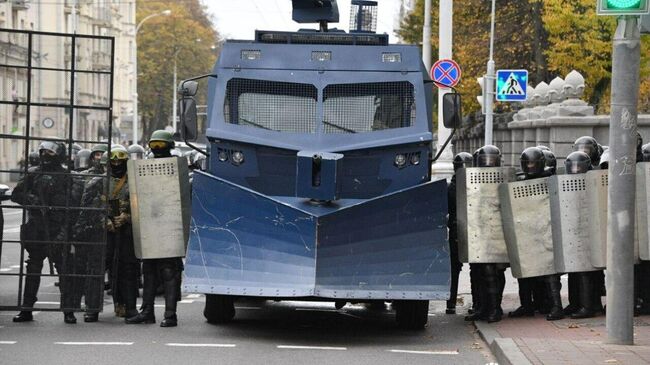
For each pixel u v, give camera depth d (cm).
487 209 2316
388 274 2052
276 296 2031
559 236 2250
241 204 2077
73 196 2336
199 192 2100
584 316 2286
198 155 3266
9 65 2327
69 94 2323
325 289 2019
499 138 8175
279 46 2286
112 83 2316
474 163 2353
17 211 2406
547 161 2352
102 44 2302
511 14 8538
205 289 2061
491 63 5178
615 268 1912
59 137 2333
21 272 2339
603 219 2206
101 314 2517
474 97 8562
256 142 2202
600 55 6731
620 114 1897
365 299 2080
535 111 6431
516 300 2780
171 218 2288
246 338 2152
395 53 2278
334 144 2208
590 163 2264
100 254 2336
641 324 2184
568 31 6738
